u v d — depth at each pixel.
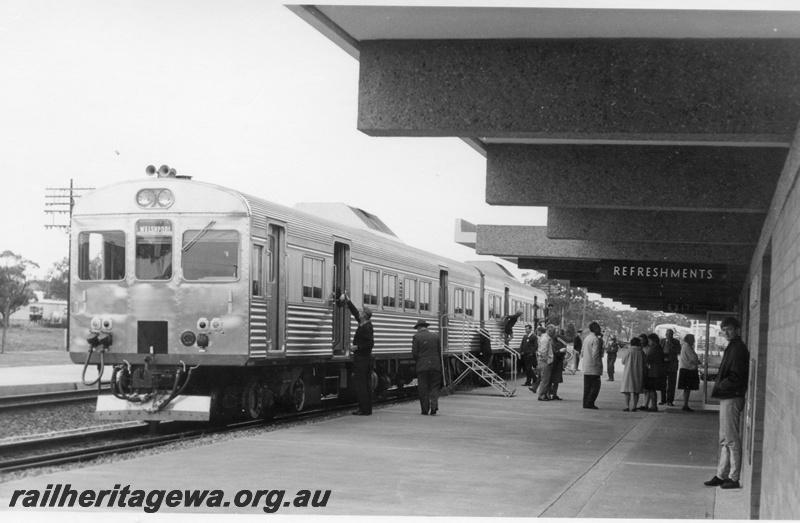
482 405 20.20
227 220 13.99
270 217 14.63
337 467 10.26
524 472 10.42
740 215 15.94
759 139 8.69
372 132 9.30
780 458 5.32
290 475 9.65
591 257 20.69
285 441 12.46
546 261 25.34
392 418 16.28
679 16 7.99
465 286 28.08
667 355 22.33
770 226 7.54
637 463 11.57
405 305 21.94
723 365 9.92
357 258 18.59
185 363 13.92
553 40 8.91
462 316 27.33
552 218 16.62
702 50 8.58
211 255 14.01
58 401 18.31
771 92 8.44
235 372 14.95
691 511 8.45
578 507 8.45
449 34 8.96
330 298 17.08
